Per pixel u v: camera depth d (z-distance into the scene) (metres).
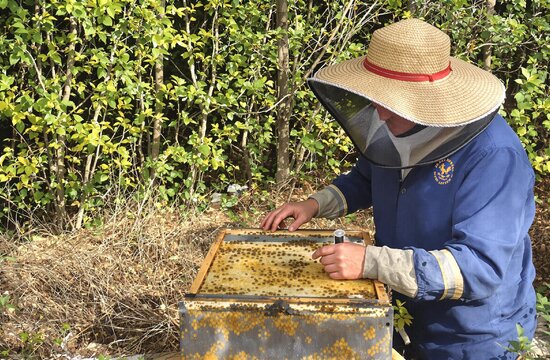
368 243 1.78
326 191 2.10
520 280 1.84
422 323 1.86
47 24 3.56
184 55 3.87
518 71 4.84
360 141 1.72
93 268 3.32
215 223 3.99
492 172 1.62
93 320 3.01
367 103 1.68
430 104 1.55
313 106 4.47
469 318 1.77
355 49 4.11
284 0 4.02
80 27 3.78
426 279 1.51
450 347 1.82
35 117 3.45
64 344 2.86
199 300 1.43
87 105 4.10
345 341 1.41
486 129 1.67
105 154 4.06
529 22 4.37
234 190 4.45
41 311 3.05
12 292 3.11
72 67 3.63
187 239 3.74
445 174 1.70
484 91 1.62
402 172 1.81
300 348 1.42
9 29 3.54
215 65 4.01
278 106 4.37
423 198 1.75
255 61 4.17
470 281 1.52
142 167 4.00
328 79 1.67
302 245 1.82
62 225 3.89
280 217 1.96
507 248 1.56
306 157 4.45
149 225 3.76
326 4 4.56
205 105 3.93
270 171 4.75
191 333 1.44
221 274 1.61
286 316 1.41
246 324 1.42
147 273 3.37
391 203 1.87
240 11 4.04
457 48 4.33
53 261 3.39
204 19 4.35
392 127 1.64
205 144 3.96
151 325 2.97
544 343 2.75
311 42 4.52
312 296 1.46
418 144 1.62
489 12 4.27
